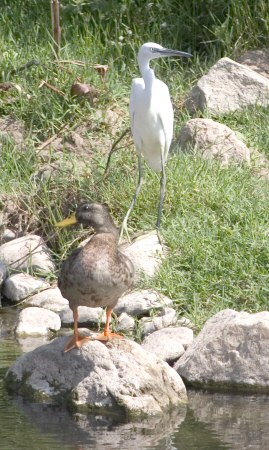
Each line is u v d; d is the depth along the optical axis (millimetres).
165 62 17125
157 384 8867
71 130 15227
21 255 12953
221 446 7891
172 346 10078
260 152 14609
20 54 16750
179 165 13594
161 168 12914
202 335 9828
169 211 12969
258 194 13141
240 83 15633
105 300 8875
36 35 17422
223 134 14281
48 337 10992
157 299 11336
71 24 17875
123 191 13422
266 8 17203
